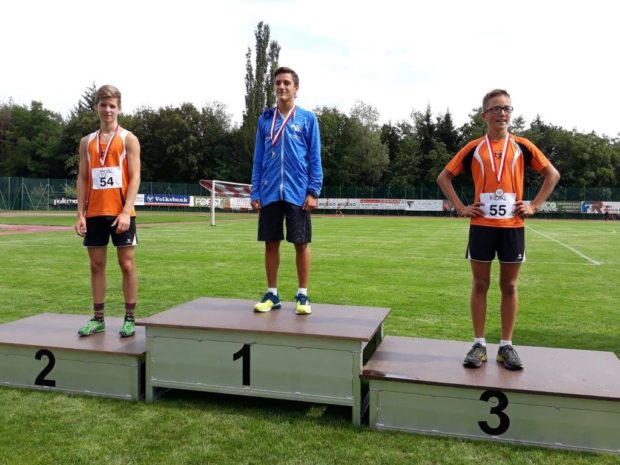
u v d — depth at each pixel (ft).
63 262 37.45
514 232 11.75
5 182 143.64
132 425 11.41
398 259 42.27
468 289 28.68
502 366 11.99
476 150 12.08
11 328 14.83
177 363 12.56
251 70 178.40
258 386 12.12
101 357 12.96
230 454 10.10
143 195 153.79
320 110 197.88
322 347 11.64
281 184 13.76
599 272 36.04
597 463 9.86
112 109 13.82
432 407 11.05
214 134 195.00
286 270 35.17
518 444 10.62
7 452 10.09
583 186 176.76
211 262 38.70
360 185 185.57
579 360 12.46
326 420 11.89
